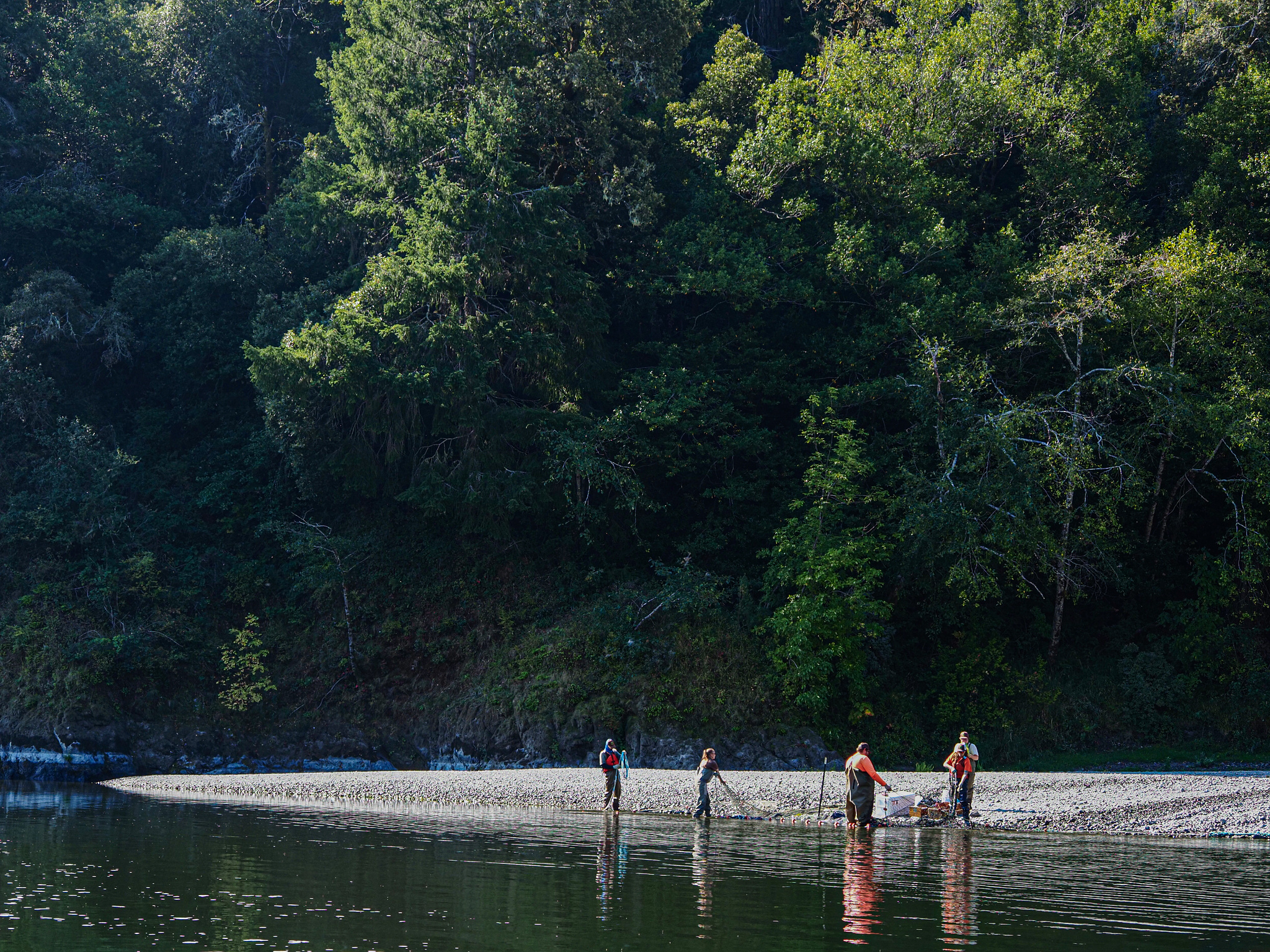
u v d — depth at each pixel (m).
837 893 12.49
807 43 55.34
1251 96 40.00
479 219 34.78
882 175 38.25
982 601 35.19
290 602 39.28
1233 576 33.31
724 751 31.08
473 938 10.04
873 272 36.56
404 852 15.60
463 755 33.69
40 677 34.09
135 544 38.47
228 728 35.28
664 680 32.69
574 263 40.72
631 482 35.66
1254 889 13.16
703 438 38.78
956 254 40.28
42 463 39.06
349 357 34.31
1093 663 35.19
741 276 36.09
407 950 9.52
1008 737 32.53
